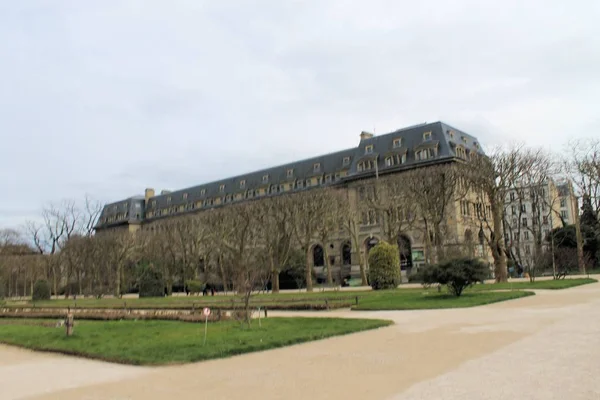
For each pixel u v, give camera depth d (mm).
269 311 28703
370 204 55969
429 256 49125
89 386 10289
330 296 35500
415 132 75688
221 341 14914
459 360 11031
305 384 9461
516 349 11961
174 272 67625
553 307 21609
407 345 13438
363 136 83375
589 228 62906
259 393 8953
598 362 10039
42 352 15961
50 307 37906
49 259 74375
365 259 75562
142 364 12523
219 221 60344
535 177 49469
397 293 35344
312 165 93250
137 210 125000
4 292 67875
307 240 54000
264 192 98562
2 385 10852
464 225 64375
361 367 10805
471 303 25047
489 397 7938
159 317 24312
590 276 52062
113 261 66812
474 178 44812
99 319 26703
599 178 53219
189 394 9156
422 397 8133
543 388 8305
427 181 48750
